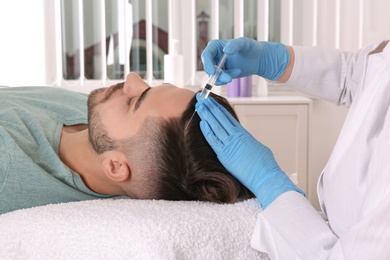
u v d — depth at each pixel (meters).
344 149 1.40
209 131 1.53
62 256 1.33
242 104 3.46
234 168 1.50
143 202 1.50
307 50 1.69
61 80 3.66
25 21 3.58
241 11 3.78
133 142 1.61
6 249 1.36
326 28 3.79
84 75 3.73
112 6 3.72
